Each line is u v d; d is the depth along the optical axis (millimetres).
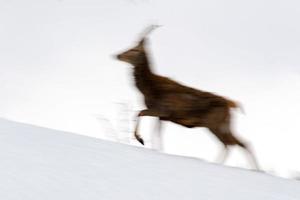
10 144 14531
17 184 11211
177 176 14180
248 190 14125
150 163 15133
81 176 12523
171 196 12375
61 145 15469
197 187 13477
